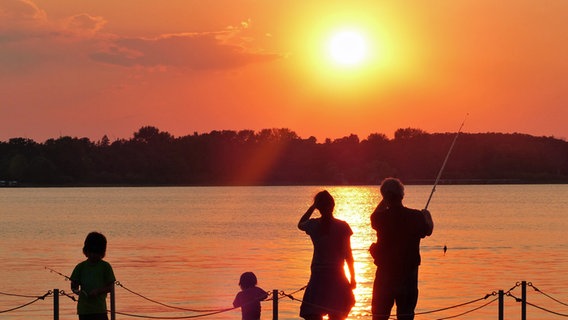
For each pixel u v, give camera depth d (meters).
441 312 52.72
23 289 65.25
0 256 97.50
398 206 28.55
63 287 66.25
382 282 28.42
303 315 28.55
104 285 30.33
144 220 183.50
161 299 59.38
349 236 28.69
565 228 144.50
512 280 69.81
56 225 165.62
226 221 177.75
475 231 137.25
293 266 83.31
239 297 32.59
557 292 61.88
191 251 102.75
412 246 28.33
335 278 28.38
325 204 28.55
